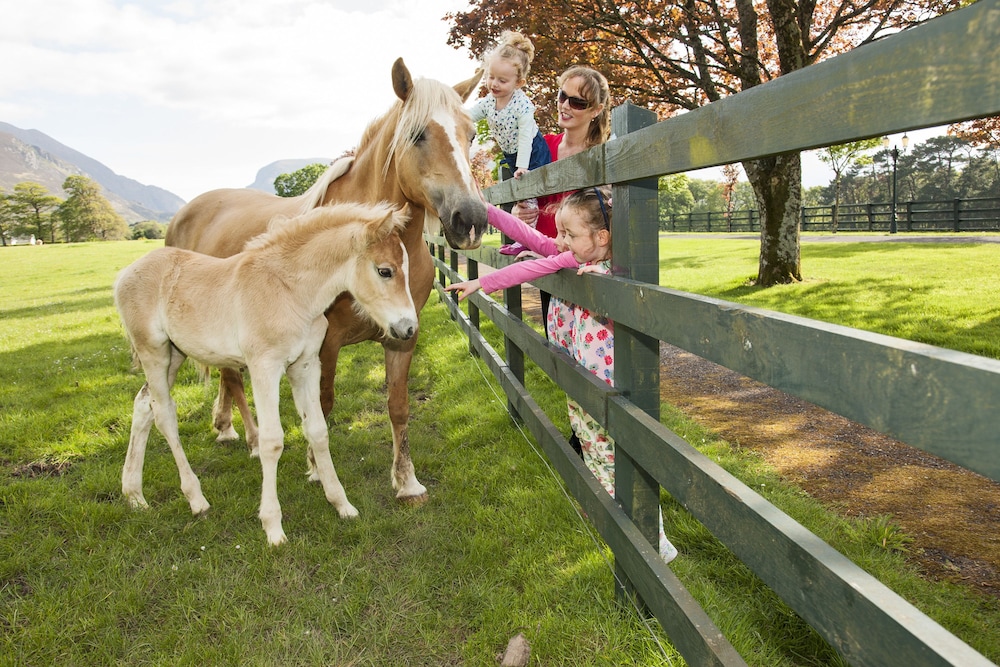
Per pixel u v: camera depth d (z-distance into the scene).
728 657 1.40
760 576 1.30
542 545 2.72
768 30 11.27
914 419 0.90
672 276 11.09
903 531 2.70
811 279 9.41
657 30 9.49
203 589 2.53
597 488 2.30
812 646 2.06
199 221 4.60
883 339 0.98
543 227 3.50
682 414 4.35
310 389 3.04
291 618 2.37
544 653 2.10
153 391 3.08
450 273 7.44
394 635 2.28
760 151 1.24
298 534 2.96
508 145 3.79
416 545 2.85
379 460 3.81
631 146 1.86
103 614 2.35
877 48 0.94
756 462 3.47
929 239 15.77
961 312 6.26
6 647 2.19
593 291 2.28
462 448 3.91
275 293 2.82
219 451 4.04
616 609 2.25
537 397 4.70
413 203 3.13
